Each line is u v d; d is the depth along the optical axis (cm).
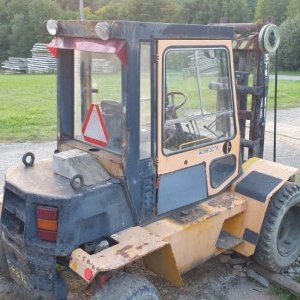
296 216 555
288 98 1886
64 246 369
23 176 410
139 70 379
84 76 434
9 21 4534
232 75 471
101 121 418
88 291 471
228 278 523
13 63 3428
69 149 444
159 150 411
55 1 4938
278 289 507
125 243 382
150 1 4447
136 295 371
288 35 3909
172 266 409
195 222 434
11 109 1555
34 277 390
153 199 420
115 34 367
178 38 402
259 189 493
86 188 380
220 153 475
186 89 429
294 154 1075
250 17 5503
